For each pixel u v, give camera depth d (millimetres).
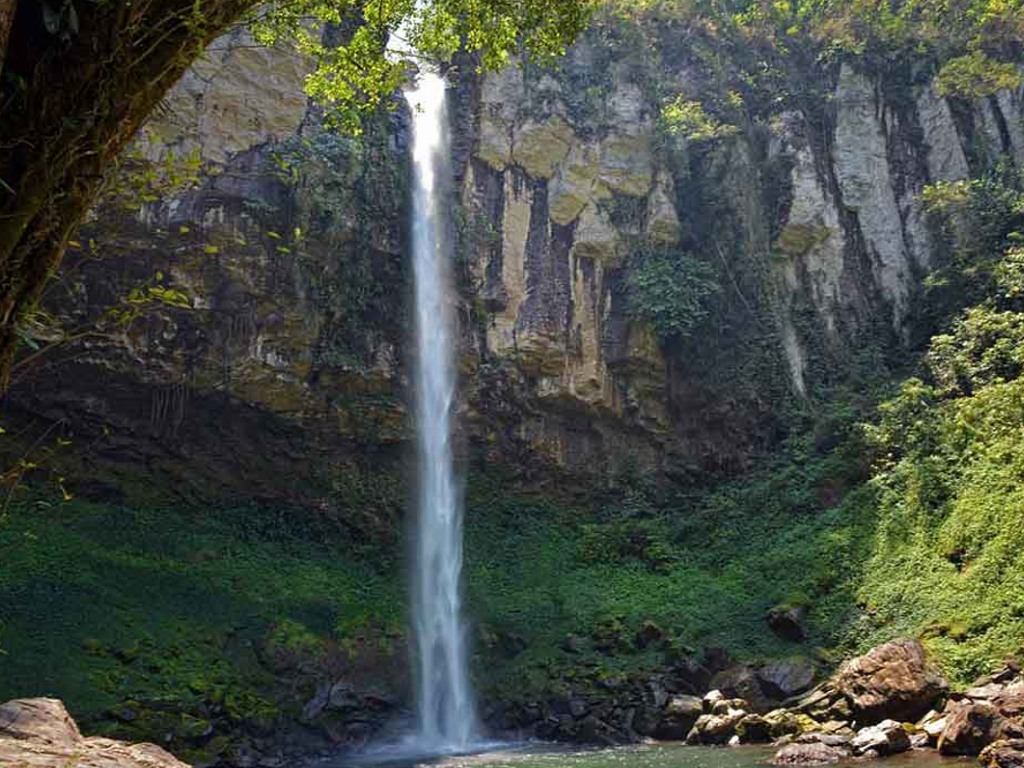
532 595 22406
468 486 25000
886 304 27953
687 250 27594
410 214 24766
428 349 24594
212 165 21484
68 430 20859
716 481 25750
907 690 14781
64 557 18562
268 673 17766
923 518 19141
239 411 22312
